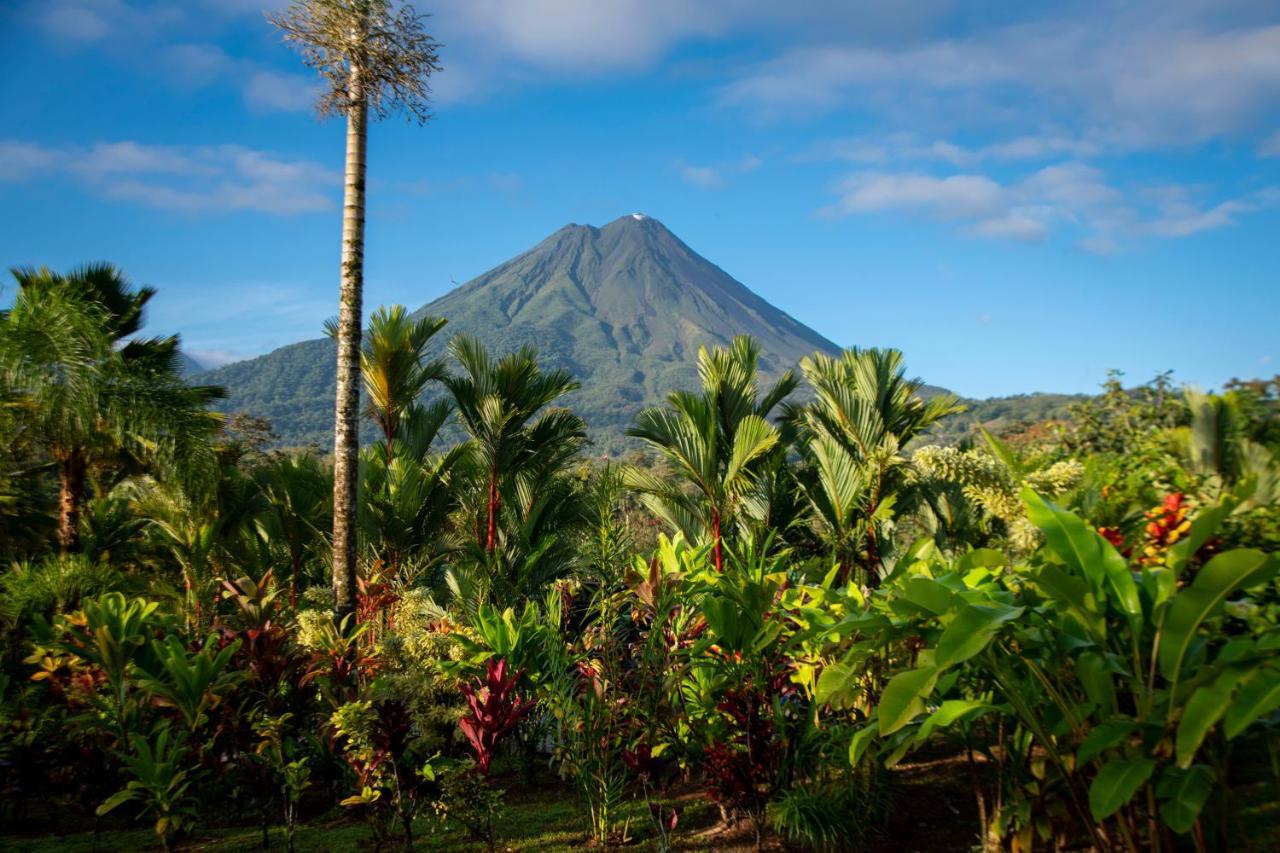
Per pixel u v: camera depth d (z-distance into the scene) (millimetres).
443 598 9625
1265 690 2230
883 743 3609
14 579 6926
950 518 8773
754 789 3740
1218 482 4887
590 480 5105
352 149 7172
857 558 8773
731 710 3961
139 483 11766
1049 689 2756
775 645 4285
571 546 9891
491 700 4355
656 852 3801
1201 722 2283
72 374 8484
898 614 2971
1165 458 5449
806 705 4387
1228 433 5320
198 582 8711
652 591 4348
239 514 11133
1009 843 3246
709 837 3930
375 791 3918
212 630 5230
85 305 8906
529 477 10391
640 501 9164
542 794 5227
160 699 4332
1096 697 2631
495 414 9648
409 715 4148
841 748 3730
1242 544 3738
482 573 8625
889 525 9023
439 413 11445
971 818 3650
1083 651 2766
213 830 4605
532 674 5121
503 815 4121
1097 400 8375
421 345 10266
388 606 7156
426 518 10352
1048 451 7762
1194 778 2377
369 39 7000
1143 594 2750
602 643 4457
